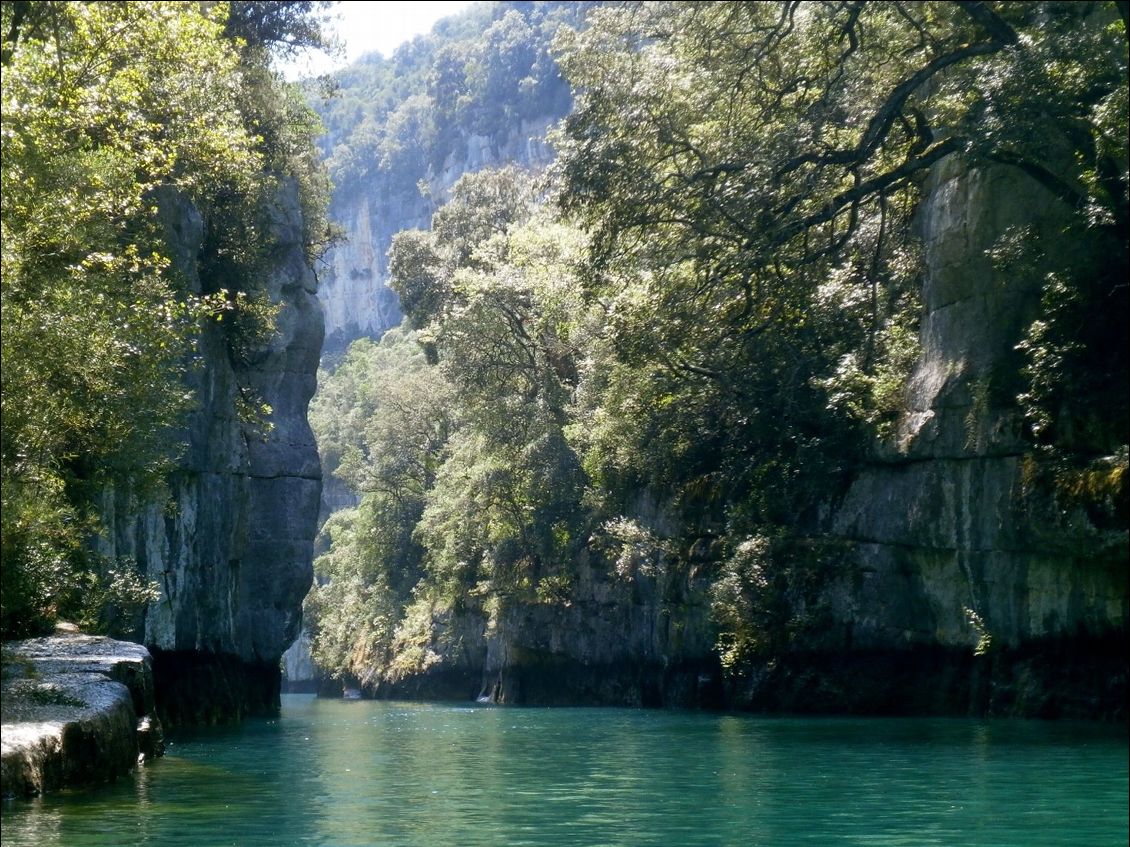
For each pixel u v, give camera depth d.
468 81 148.12
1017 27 29.30
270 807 13.78
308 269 42.78
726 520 34.94
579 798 14.59
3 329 17.73
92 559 23.88
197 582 31.36
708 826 12.35
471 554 56.03
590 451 44.31
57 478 20.39
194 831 12.00
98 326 20.11
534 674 48.31
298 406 39.91
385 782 16.33
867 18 31.97
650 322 33.28
